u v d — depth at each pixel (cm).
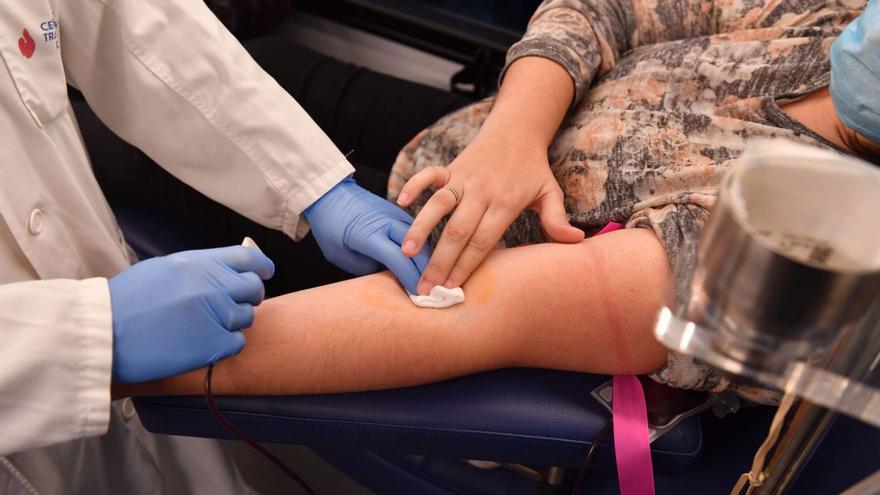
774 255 28
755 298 30
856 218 29
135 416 97
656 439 78
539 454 77
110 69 91
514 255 81
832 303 29
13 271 78
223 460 113
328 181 91
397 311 77
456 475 108
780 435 44
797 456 44
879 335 32
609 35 107
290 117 91
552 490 94
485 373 80
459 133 110
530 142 92
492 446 76
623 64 104
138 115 92
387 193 116
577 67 100
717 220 31
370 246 85
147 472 102
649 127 90
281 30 218
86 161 89
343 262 92
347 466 119
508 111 95
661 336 34
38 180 78
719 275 31
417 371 75
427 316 76
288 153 90
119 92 93
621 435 74
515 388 79
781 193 30
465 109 113
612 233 81
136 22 86
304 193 90
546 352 78
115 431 95
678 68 94
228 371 74
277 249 118
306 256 116
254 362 74
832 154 31
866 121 72
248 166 92
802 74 87
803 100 86
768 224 29
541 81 98
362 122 138
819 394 33
